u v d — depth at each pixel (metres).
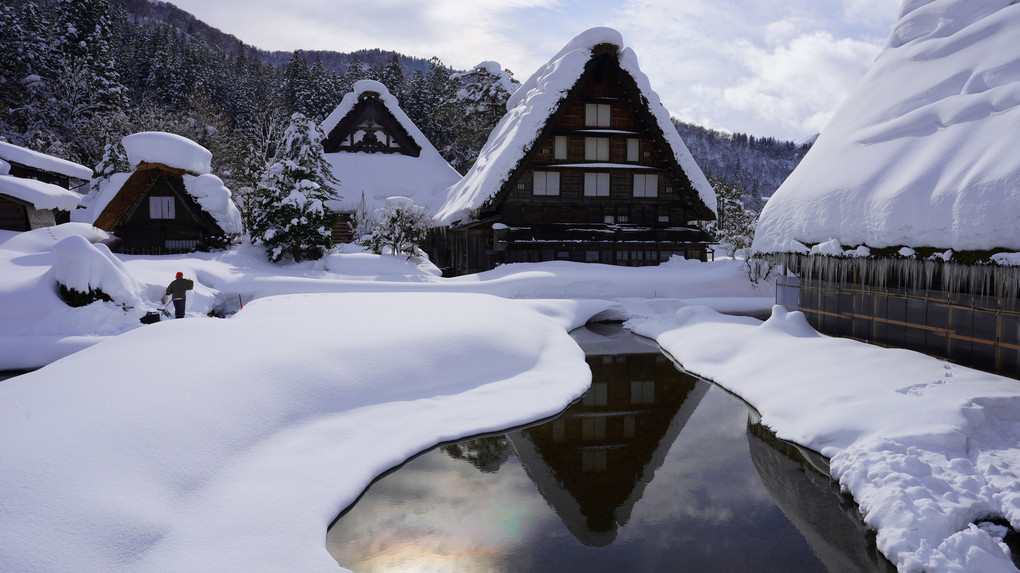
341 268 26.52
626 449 8.79
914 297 11.70
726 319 17.16
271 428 7.70
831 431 8.56
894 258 10.79
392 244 29.83
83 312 15.41
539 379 11.84
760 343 13.66
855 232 11.62
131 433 6.30
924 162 10.90
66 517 5.02
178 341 9.29
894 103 13.20
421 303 16.66
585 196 30.33
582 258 29.70
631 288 24.61
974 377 9.43
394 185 41.59
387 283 23.05
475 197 27.38
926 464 6.90
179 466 6.25
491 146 34.22
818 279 15.16
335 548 5.96
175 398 7.20
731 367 12.96
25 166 29.72
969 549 5.30
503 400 10.55
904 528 5.88
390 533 6.25
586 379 12.34
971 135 10.49
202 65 82.31
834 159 13.49
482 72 49.53
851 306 13.77
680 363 14.58
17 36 49.91
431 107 66.94
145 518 5.36
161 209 29.77
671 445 8.96
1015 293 9.31
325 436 8.00
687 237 30.56
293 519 6.00
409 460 8.17
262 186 30.81
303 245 26.41
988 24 12.66
